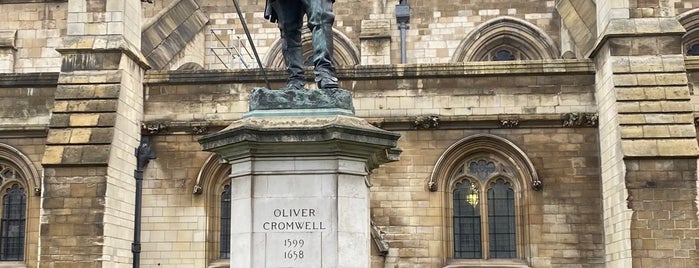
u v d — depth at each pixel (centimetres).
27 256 2530
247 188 1096
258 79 2562
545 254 2423
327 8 1195
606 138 2373
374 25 3347
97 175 2330
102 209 2306
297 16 1220
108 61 2480
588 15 2725
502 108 2495
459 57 3406
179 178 2536
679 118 2247
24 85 2589
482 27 3422
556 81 2500
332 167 1092
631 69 2308
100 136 2369
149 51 2906
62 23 3481
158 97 2592
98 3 2522
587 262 2411
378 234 2427
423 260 2447
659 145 2211
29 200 2553
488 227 2495
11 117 2583
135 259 2484
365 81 2541
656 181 2192
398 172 2492
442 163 2489
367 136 1090
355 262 1083
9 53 3422
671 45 2331
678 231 2167
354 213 1094
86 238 2297
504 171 2509
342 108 1131
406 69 2525
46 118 2573
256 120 1105
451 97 2512
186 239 2508
